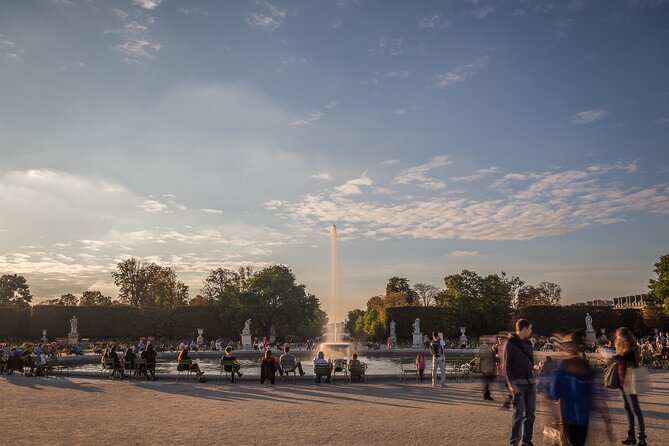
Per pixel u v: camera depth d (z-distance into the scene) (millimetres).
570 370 8312
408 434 11586
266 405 16031
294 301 72625
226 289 77188
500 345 17266
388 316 74000
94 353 44594
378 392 19266
